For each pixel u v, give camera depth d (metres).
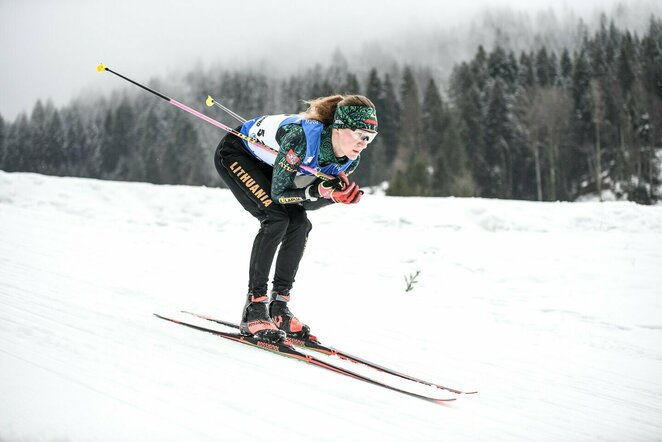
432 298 6.65
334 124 4.04
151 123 74.88
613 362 4.63
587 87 54.69
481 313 6.07
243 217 11.87
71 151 83.69
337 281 7.30
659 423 3.35
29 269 6.07
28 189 12.70
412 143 56.34
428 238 9.95
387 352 4.48
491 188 51.69
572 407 3.52
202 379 3.14
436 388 3.60
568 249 9.16
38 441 2.21
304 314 5.58
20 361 3.05
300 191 4.04
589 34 89.06
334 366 3.66
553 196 47.97
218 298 5.80
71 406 2.54
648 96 50.91
